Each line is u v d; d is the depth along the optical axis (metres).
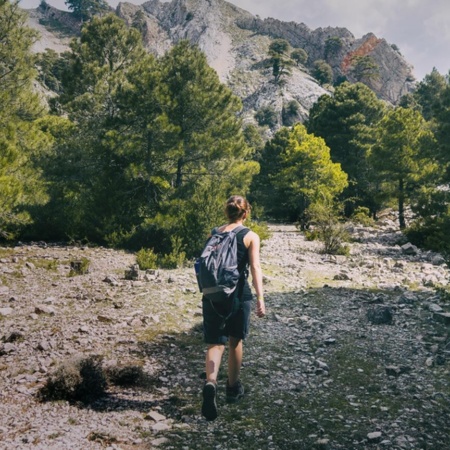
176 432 3.91
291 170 38.12
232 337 3.96
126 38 31.78
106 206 19.56
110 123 21.22
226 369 5.50
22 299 8.47
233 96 22.34
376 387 5.14
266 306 9.02
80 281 10.47
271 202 50.06
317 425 4.18
